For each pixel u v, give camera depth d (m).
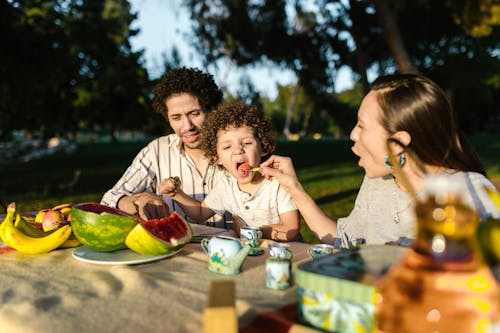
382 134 1.43
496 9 8.61
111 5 23.77
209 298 0.88
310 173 13.34
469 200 1.27
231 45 12.90
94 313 1.11
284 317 1.04
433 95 1.38
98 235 1.66
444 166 1.43
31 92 12.25
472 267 0.84
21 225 1.76
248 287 1.33
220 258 1.47
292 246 1.91
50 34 11.30
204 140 2.46
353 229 1.95
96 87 27.02
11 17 10.38
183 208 2.60
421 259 0.88
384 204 1.79
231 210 2.57
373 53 11.96
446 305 0.83
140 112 31.02
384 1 9.30
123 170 16.08
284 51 12.27
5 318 1.10
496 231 0.84
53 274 1.47
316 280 0.97
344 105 20.94
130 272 1.45
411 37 11.95
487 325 0.81
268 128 2.49
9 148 29.39
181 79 2.70
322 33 12.05
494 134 44.00
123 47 27.94
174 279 1.41
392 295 0.88
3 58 10.38
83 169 16.92
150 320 1.07
